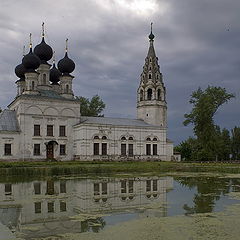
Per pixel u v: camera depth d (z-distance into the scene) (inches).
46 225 853.2
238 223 835.4
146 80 4047.7
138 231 772.0
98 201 1222.9
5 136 3193.9
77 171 2509.8
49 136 3403.1
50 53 3740.2
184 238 711.7
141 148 3715.6
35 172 2353.6
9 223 884.0
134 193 1425.9
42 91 3567.9
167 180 1983.3
